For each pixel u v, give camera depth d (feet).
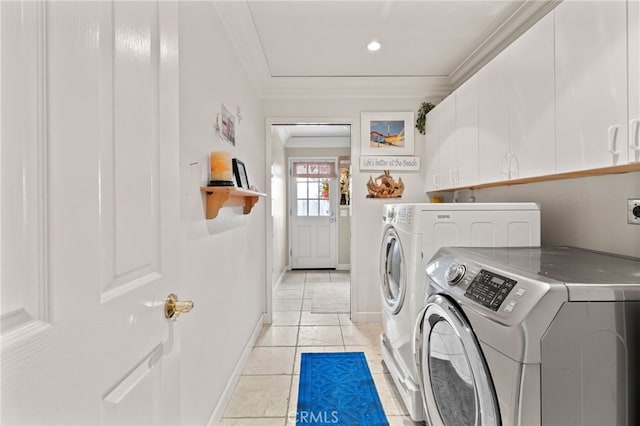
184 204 4.22
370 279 10.51
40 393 1.41
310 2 6.21
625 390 2.62
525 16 6.37
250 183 8.34
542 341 2.58
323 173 19.10
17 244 1.34
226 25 6.20
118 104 2.01
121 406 2.01
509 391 2.67
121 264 2.03
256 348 8.63
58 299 1.51
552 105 4.59
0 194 1.28
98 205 1.81
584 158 4.04
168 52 2.75
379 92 10.30
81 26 1.68
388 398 6.36
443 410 4.14
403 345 5.96
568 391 2.58
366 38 7.60
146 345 2.35
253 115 9.07
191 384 4.41
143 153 2.33
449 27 7.11
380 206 10.48
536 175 4.97
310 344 8.86
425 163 10.21
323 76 9.74
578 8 4.09
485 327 2.99
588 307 2.63
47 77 1.47
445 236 5.41
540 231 5.78
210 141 5.27
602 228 4.85
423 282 5.37
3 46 1.29
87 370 1.70
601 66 3.77
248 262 8.19
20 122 1.36
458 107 7.72
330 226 19.26
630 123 3.43
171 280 2.78
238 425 5.60
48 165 1.47
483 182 6.57
